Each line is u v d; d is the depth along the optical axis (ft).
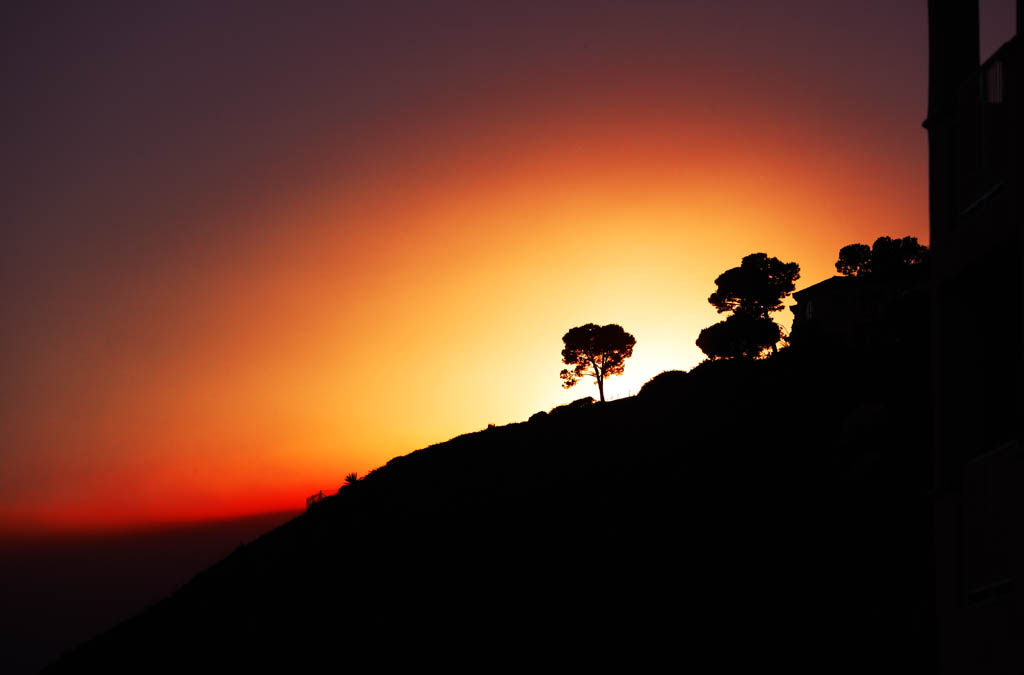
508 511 143.64
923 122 43.83
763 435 149.28
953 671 38.37
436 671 98.32
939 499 40.60
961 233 40.01
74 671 129.29
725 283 234.99
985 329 41.55
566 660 94.17
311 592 131.95
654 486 138.72
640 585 107.24
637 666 89.35
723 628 92.22
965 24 43.57
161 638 132.16
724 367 216.54
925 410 132.36
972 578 37.65
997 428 40.70
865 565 96.48
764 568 102.94
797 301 234.99
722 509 122.72
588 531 127.44
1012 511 34.58
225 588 147.33
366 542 146.82
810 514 113.39
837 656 80.28
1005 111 36.94
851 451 125.39
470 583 119.65
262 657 113.39
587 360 278.26
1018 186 34.99
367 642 109.60
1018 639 33.63
